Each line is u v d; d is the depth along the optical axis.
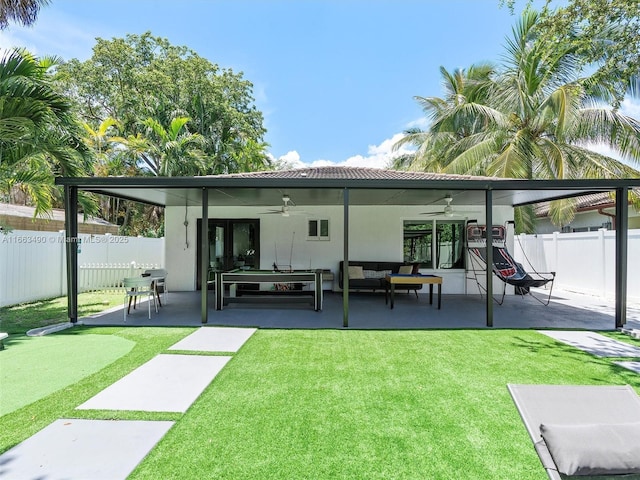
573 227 15.00
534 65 12.34
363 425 3.10
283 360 4.72
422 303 9.08
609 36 7.05
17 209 13.20
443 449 2.76
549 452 2.29
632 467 2.12
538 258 12.91
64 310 8.12
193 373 4.25
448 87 18.16
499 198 8.88
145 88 19.98
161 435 2.92
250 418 3.21
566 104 10.74
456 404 3.49
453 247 10.99
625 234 6.38
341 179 6.27
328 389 3.83
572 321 7.08
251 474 2.45
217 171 21.80
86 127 15.84
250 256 11.19
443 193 8.09
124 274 11.36
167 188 6.77
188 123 20.77
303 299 8.27
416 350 5.17
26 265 9.06
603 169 11.12
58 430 2.99
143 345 5.36
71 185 6.37
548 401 2.86
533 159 12.21
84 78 20.28
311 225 11.12
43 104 6.06
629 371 4.34
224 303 8.64
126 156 17.53
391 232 10.97
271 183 6.25
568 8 6.64
